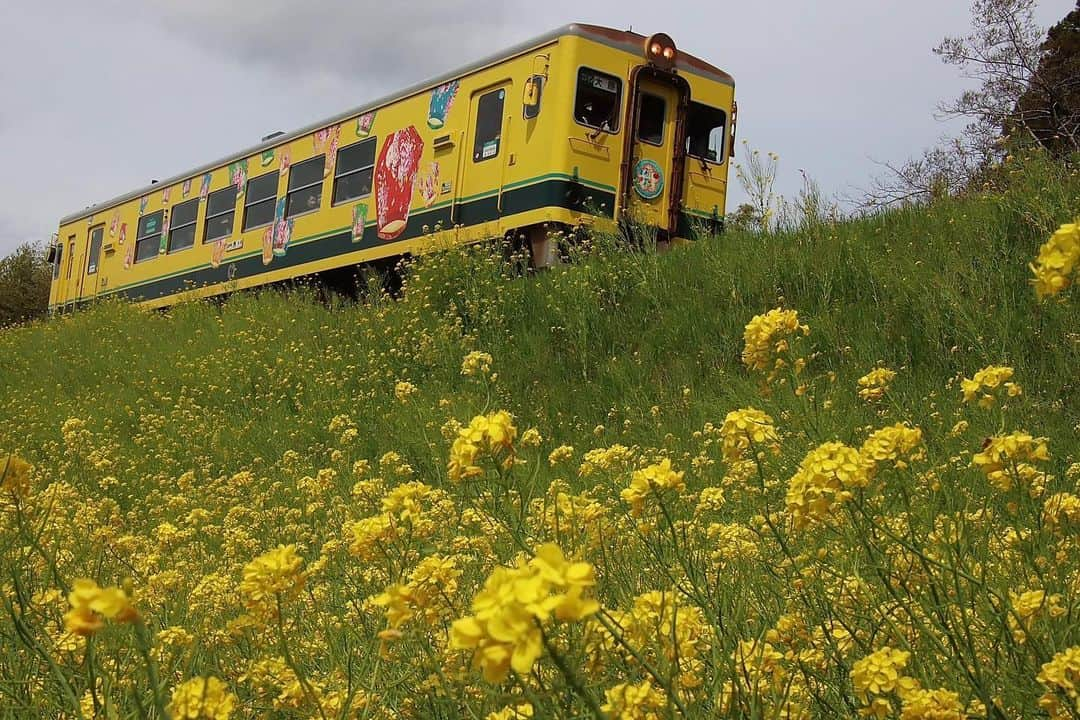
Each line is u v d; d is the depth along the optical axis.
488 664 0.96
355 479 5.88
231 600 3.01
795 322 3.30
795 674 1.97
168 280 18.42
